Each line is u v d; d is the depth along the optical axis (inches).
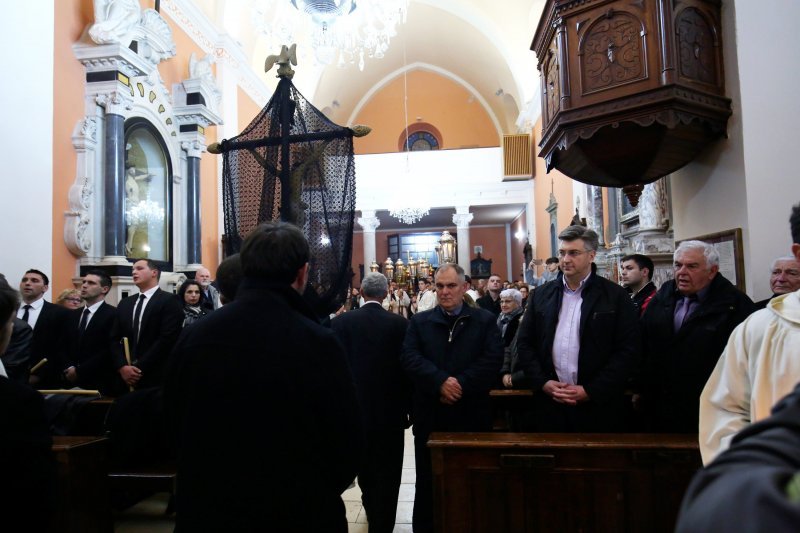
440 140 755.4
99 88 230.5
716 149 118.8
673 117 103.3
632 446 77.6
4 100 160.2
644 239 180.7
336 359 51.9
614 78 109.4
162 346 132.7
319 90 584.1
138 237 263.0
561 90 115.6
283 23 320.2
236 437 47.3
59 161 216.2
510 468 80.0
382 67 698.8
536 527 79.4
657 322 98.8
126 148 252.5
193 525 46.3
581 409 93.0
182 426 49.6
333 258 117.7
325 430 50.9
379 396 107.4
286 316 51.5
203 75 312.7
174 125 293.9
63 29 220.2
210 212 345.4
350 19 332.5
